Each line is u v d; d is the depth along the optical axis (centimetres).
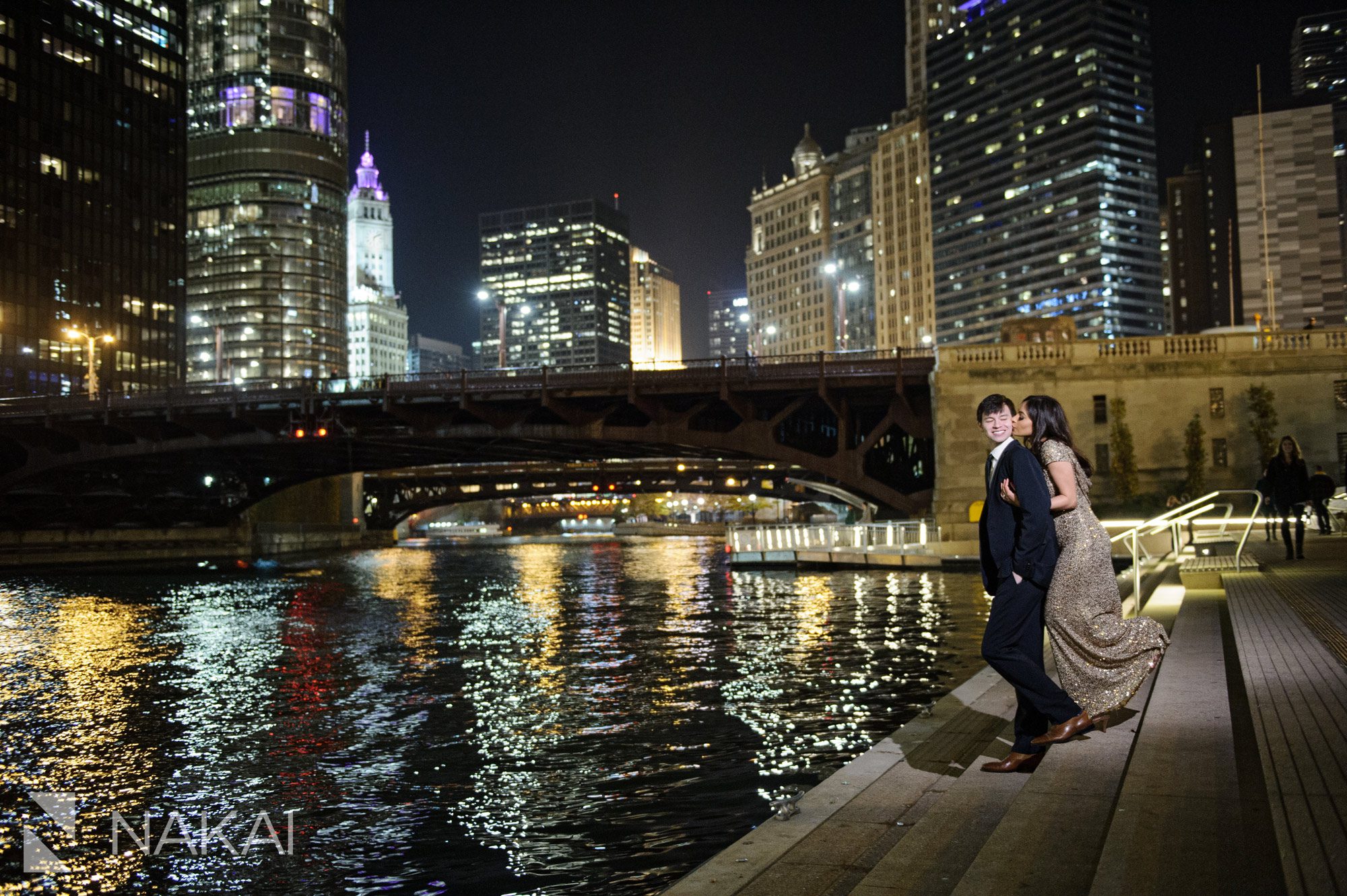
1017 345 5634
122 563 8588
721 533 17988
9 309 13162
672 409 6725
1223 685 951
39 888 1069
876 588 4175
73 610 4375
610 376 6369
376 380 6844
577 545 13875
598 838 1138
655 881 1002
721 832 1134
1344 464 5394
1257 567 2136
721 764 1417
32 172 13575
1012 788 721
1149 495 5447
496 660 2584
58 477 8375
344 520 13250
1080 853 566
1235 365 5509
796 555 5572
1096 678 737
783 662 2303
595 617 3584
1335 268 19638
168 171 15625
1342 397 5431
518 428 6588
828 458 6169
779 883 567
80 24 14288
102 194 14525
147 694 2209
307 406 6925
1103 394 5584
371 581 6216
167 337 15425
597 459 8212
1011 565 748
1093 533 748
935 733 903
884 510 7400
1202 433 5394
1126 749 756
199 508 9750
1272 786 619
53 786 1448
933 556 4966
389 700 2062
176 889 1052
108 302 14525
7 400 7838
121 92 14875
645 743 1576
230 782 1451
